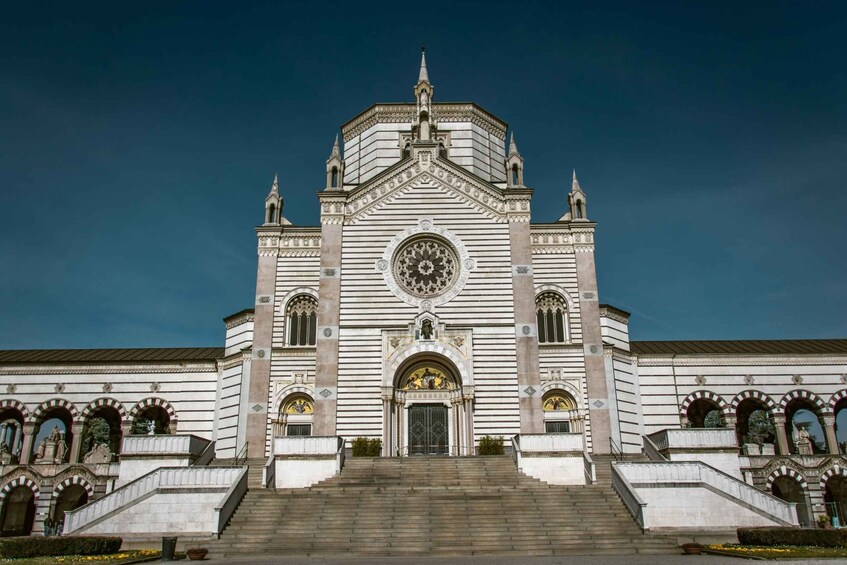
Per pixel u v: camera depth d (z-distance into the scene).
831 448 57.66
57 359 59.34
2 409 58.69
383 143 65.81
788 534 32.47
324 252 54.03
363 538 32.69
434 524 33.91
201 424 57.66
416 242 54.72
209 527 36.75
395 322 52.31
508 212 54.97
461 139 66.12
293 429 52.75
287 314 55.59
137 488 37.66
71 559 29.48
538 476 41.97
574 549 31.55
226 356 58.03
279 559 29.73
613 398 55.38
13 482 49.09
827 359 59.62
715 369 59.38
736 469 44.06
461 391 50.78
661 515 37.12
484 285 53.16
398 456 46.22
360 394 50.56
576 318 54.66
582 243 56.31
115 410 62.12
